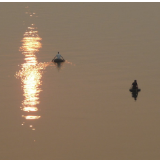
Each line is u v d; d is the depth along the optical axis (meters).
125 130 136.50
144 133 134.50
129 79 184.88
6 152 122.81
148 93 167.88
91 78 186.12
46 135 132.88
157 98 162.38
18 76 189.75
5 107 153.75
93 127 138.25
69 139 130.75
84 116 146.25
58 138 131.12
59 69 199.75
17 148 125.06
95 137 131.88
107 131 135.88
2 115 147.00
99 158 120.44
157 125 139.75
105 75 190.12
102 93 167.88
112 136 133.00
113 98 162.62
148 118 144.88
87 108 152.88
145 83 179.88
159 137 132.00
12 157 120.31
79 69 199.50
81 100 160.62
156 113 148.88
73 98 162.62
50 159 119.50
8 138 130.75
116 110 151.38
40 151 123.56
